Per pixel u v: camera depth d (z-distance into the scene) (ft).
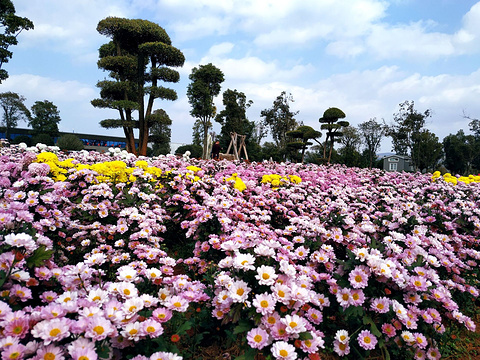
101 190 11.77
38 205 8.98
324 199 19.79
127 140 76.18
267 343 5.33
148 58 76.59
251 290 6.32
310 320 6.91
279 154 149.79
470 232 12.53
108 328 4.75
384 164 175.01
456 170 181.78
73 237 10.18
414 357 7.08
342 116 128.88
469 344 8.71
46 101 177.37
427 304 7.91
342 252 10.23
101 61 71.00
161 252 8.93
